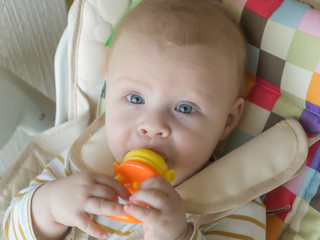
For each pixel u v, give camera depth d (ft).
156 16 2.59
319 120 2.72
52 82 4.71
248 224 2.67
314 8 2.72
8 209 2.90
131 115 2.54
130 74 2.50
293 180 2.81
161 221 2.08
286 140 2.71
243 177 2.63
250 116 2.98
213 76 2.50
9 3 3.70
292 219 2.84
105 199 2.20
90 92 3.48
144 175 2.18
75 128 3.44
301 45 2.57
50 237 2.67
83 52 3.30
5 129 3.24
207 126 2.56
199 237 2.35
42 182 2.94
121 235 2.75
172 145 2.48
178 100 2.47
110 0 3.23
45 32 4.27
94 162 3.04
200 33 2.50
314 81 2.58
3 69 3.32
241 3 2.77
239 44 2.70
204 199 2.56
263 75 2.87
